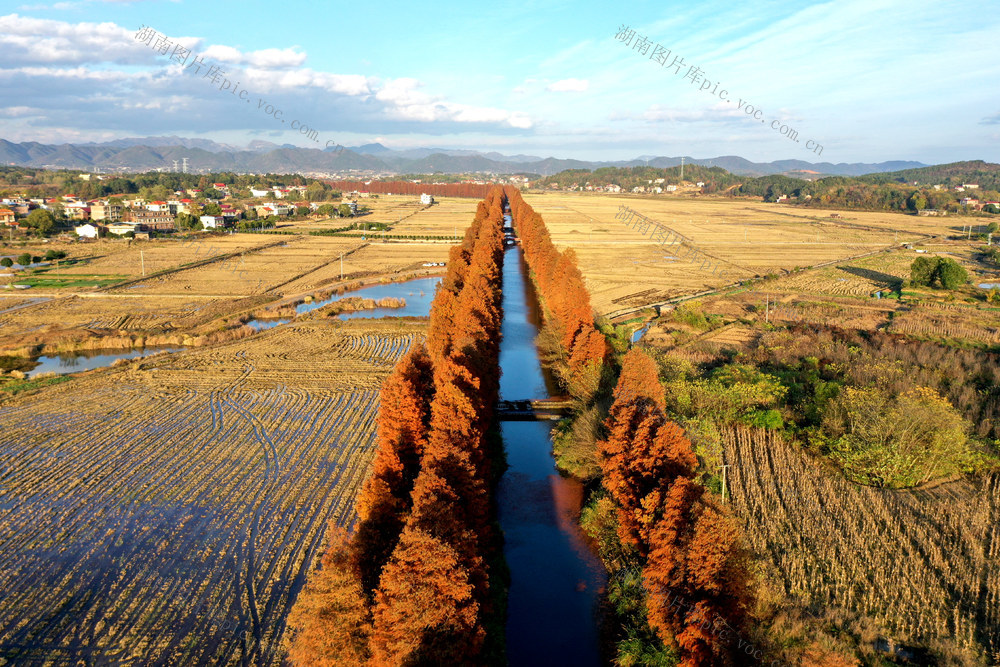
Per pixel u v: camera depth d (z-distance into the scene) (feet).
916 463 192.34
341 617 117.91
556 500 199.21
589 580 160.76
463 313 283.59
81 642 131.44
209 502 185.88
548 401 276.21
